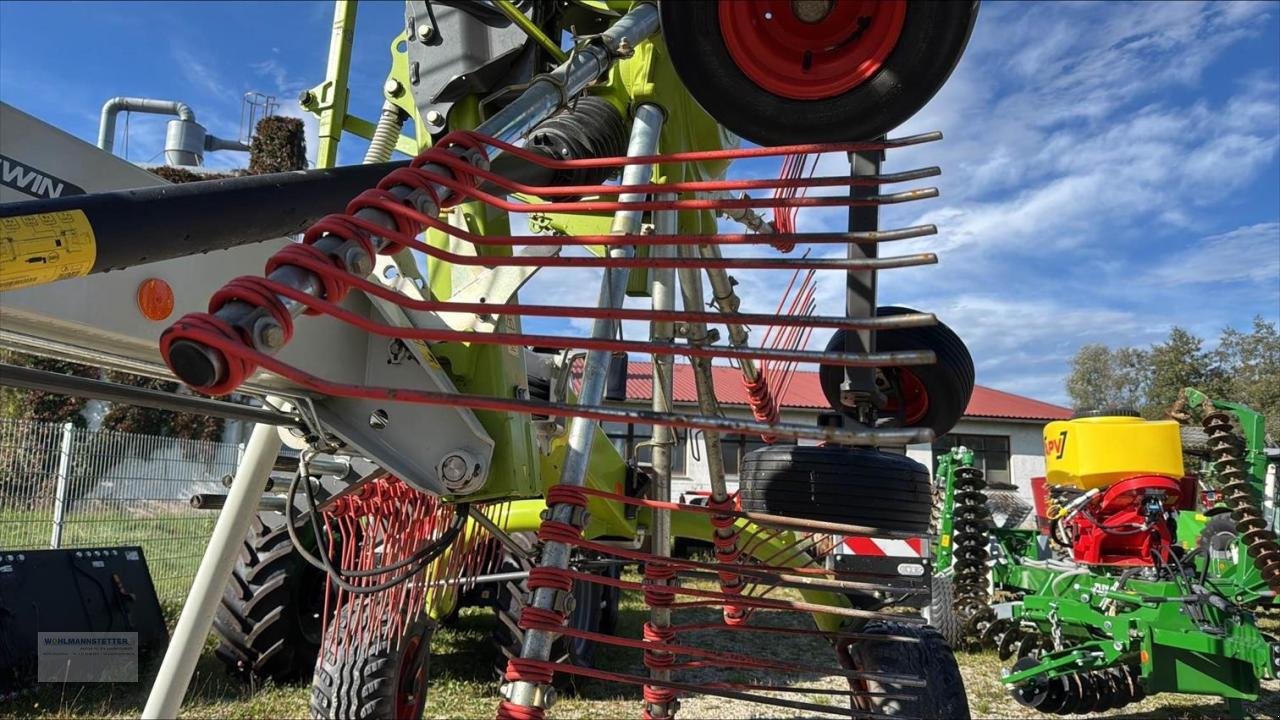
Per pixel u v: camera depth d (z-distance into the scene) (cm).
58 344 146
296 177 122
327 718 294
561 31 233
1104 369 3806
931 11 132
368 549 266
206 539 786
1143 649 499
